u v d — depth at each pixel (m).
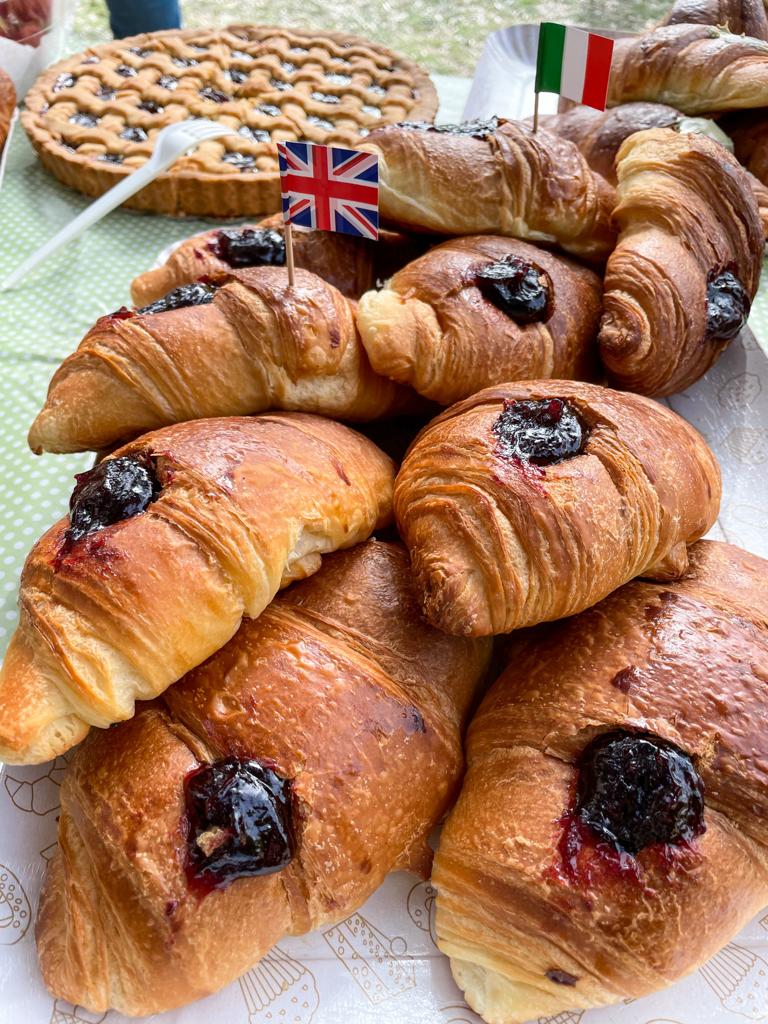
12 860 0.23
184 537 0.21
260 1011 0.21
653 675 0.22
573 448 0.23
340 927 0.23
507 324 0.29
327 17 0.66
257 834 0.20
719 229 0.33
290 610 0.24
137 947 0.20
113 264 0.46
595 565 0.22
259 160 0.48
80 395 0.28
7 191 0.50
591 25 0.60
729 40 0.42
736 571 0.26
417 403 0.32
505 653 0.26
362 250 0.34
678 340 0.31
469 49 0.63
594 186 0.34
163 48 0.57
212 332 0.27
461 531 0.22
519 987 0.21
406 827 0.22
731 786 0.20
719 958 0.22
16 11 0.53
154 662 0.21
